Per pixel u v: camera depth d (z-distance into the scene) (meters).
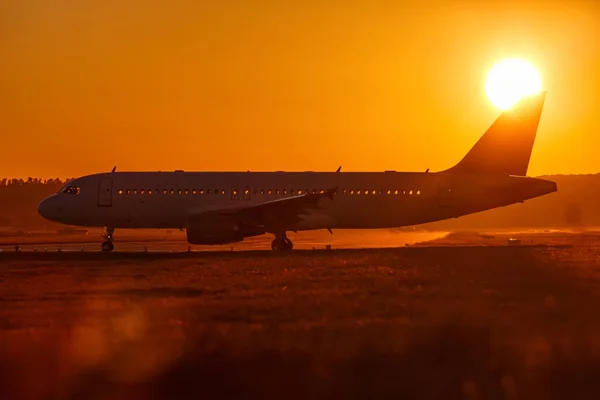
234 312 105.31
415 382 65.94
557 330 88.44
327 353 74.88
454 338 82.31
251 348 77.00
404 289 131.75
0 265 183.12
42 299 122.81
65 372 69.25
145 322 96.25
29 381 67.06
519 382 65.94
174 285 139.38
